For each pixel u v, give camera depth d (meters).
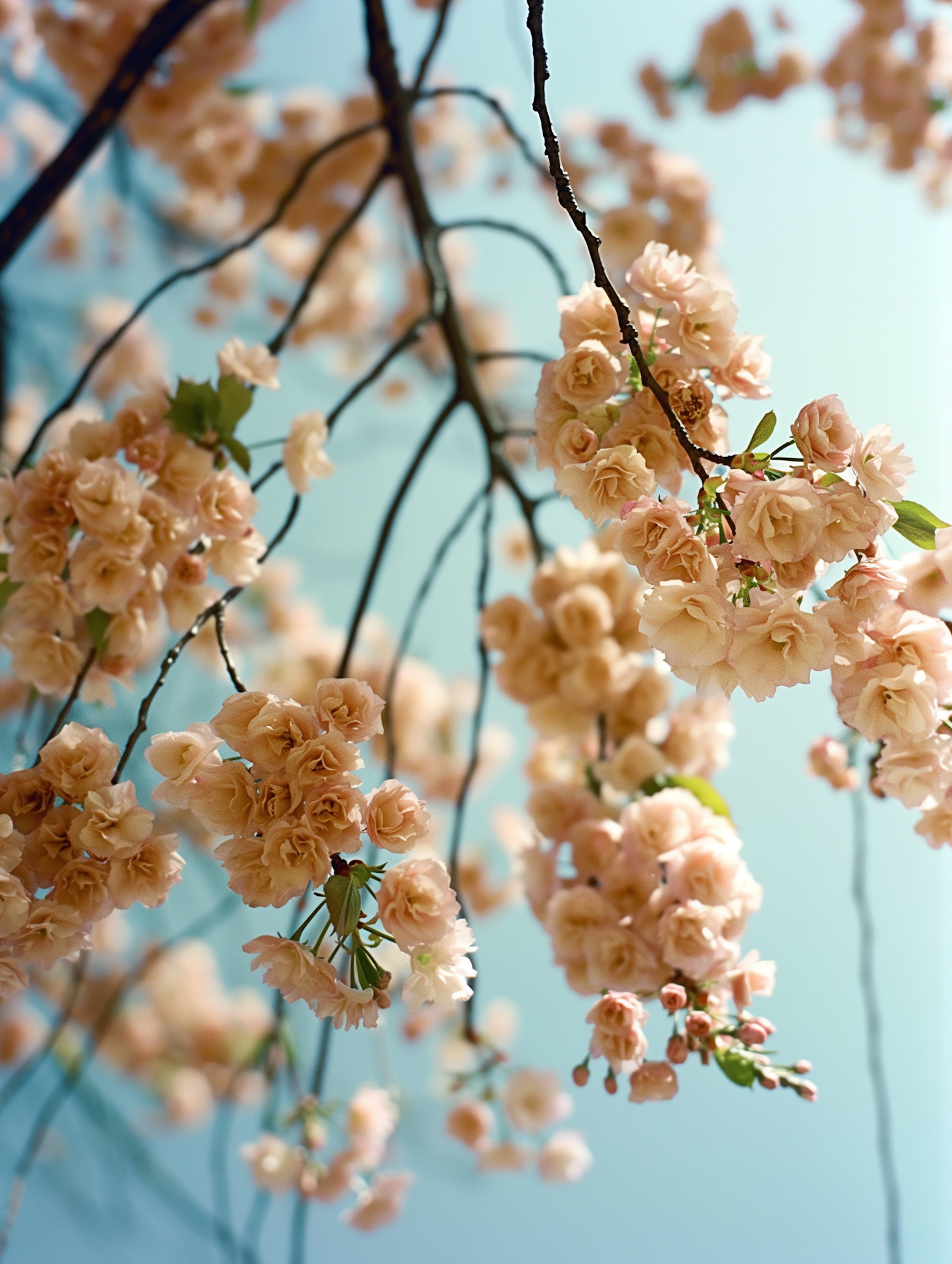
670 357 1.05
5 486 1.13
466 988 1.02
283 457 1.21
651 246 1.04
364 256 2.42
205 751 1.03
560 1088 1.52
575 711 1.34
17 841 1.04
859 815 1.31
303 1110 1.44
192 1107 2.23
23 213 1.36
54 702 1.26
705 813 1.18
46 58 1.93
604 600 1.32
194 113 2.02
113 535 1.12
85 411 1.66
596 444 1.04
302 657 2.13
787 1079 1.08
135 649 1.16
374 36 1.40
